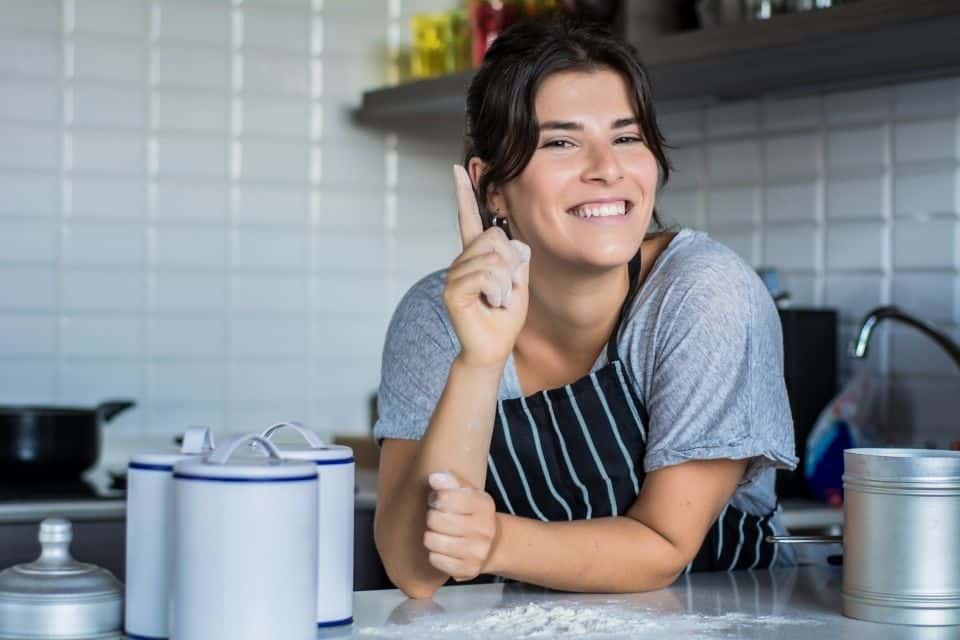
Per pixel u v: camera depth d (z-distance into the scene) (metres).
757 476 1.85
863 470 1.49
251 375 3.61
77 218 3.44
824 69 2.82
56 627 1.35
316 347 3.68
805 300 3.16
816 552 2.13
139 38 3.48
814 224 3.14
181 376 3.54
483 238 1.65
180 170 3.53
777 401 1.83
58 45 3.42
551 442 1.94
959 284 2.85
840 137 3.08
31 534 2.79
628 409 1.90
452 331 1.93
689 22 3.11
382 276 3.76
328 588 1.40
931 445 2.87
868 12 2.36
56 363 3.43
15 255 3.39
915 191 2.93
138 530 1.35
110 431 3.47
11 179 3.38
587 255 1.78
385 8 3.75
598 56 1.80
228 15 3.57
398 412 1.94
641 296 1.89
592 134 1.79
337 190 3.70
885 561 1.47
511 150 1.80
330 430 3.70
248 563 1.24
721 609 1.56
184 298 3.54
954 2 2.22
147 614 1.34
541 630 1.43
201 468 1.25
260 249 3.62
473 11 3.40
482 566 1.61
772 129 3.24
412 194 3.79
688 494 1.77
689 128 3.46
